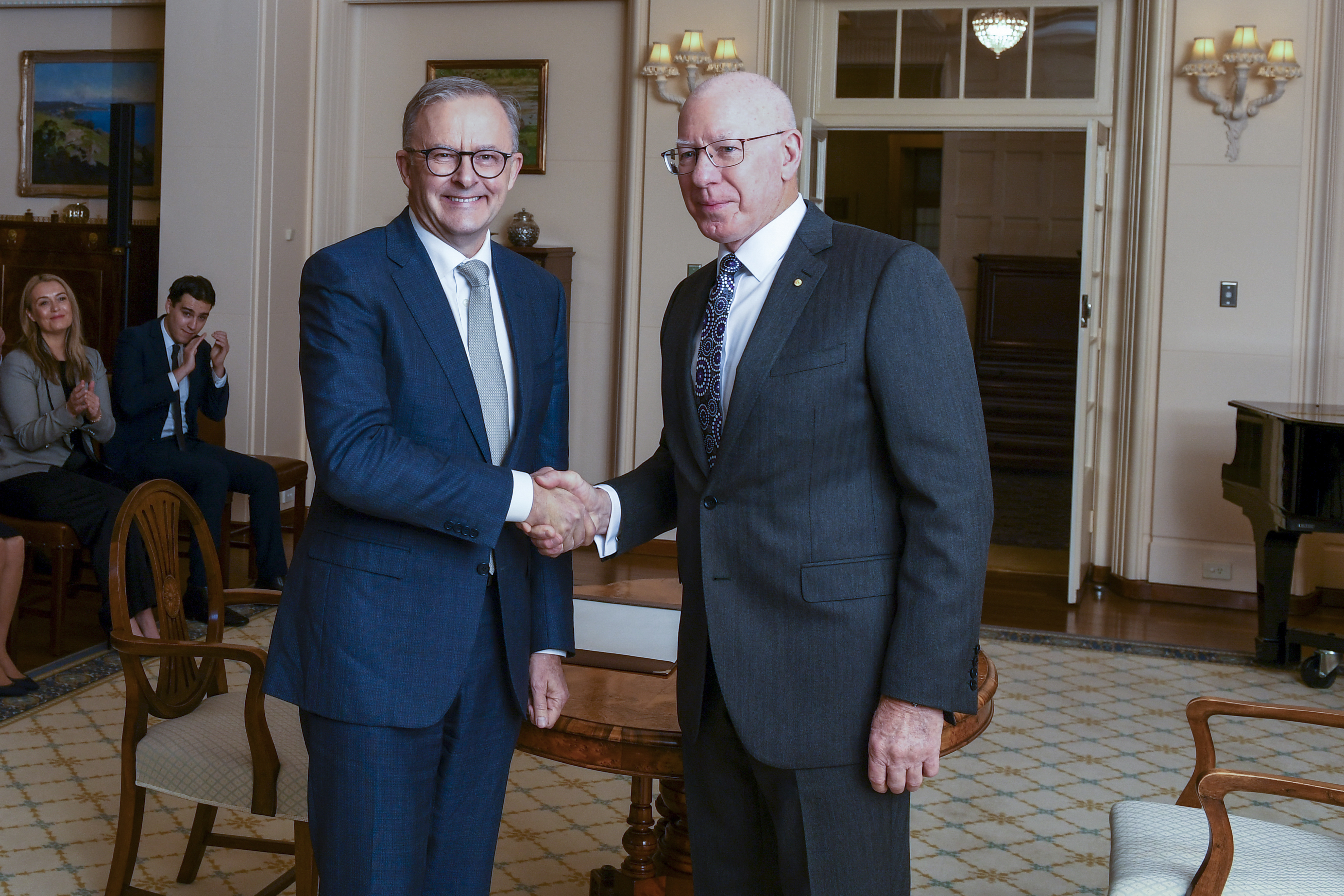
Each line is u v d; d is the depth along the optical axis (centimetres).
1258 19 572
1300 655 497
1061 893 296
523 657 195
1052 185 1073
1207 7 578
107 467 504
